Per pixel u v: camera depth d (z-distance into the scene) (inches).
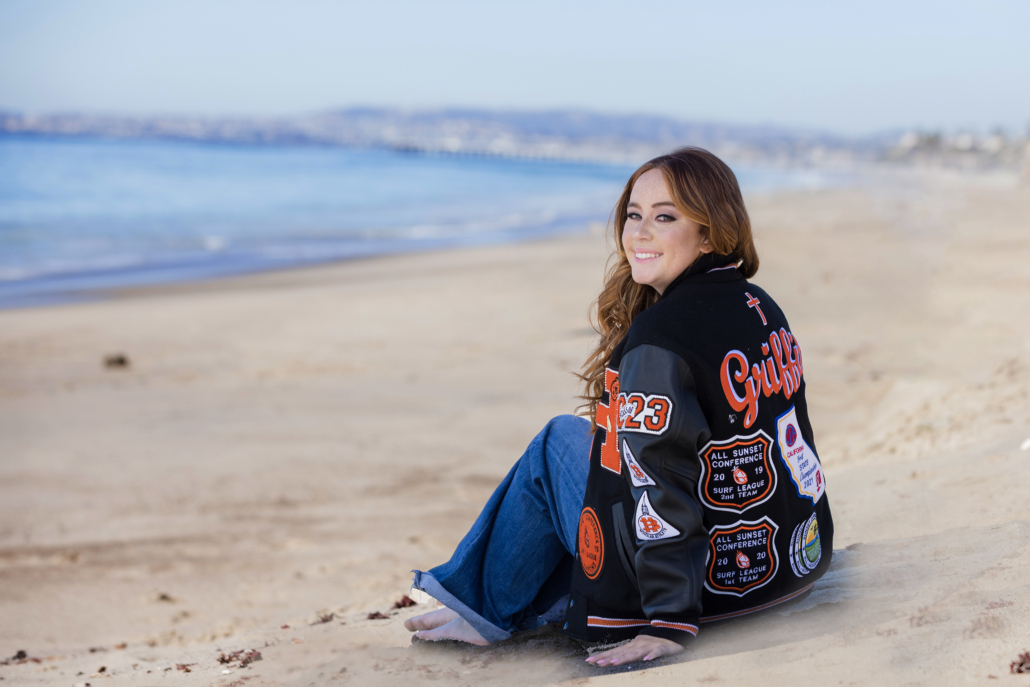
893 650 64.3
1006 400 173.2
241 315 592.4
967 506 101.6
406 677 80.0
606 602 74.4
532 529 83.9
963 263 507.8
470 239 1192.2
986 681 56.6
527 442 285.4
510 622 87.6
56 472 269.7
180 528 218.8
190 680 93.5
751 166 6136.8
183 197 1761.8
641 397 67.2
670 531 67.2
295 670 89.0
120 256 943.7
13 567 192.5
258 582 178.4
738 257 73.1
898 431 177.8
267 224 1339.8
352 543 201.9
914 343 313.3
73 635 151.6
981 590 72.4
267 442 297.6
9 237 1056.2
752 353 68.8
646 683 65.2
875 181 2874.0
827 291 476.7
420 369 409.7
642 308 80.1
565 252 983.6
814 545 75.7
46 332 536.4
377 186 2506.2
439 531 208.8
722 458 68.1
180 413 343.0
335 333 530.0
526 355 414.6
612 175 4468.5
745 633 71.9
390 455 277.6
